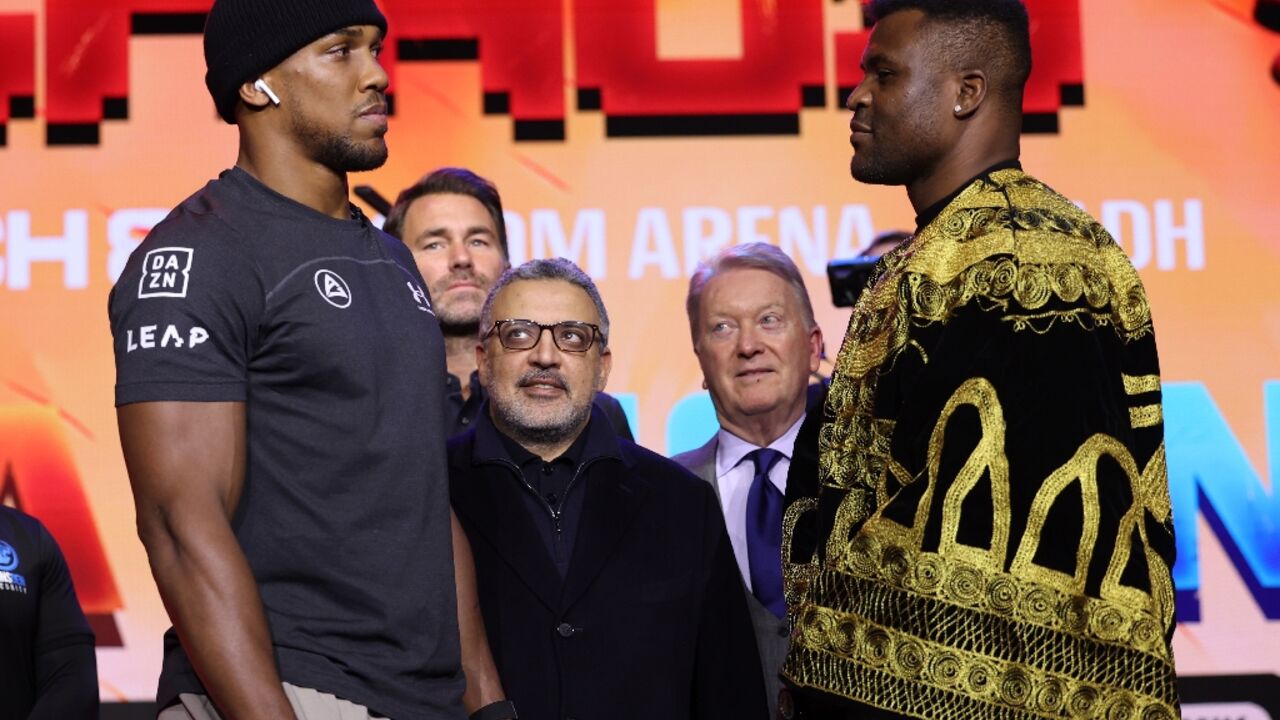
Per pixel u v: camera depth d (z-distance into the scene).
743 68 4.33
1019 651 1.67
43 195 4.20
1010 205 1.81
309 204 1.84
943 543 1.69
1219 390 4.24
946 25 1.91
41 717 3.06
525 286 2.59
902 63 1.92
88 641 3.20
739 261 3.09
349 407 1.76
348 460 1.76
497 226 3.45
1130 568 1.69
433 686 1.83
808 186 4.31
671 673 2.42
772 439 3.01
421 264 3.35
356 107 1.83
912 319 1.80
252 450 1.75
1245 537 4.18
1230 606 4.14
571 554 2.49
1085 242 1.79
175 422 1.66
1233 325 4.26
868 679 1.73
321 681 1.72
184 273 1.71
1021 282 1.74
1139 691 1.68
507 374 2.54
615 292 4.27
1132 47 4.33
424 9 4.31
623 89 4.32
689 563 2.50
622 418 3.44
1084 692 1.67
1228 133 4.31
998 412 1.70
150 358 1.67
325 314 1.76
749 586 2.81
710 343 3.02
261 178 1.83
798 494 2.07
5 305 4.16
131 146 4.23
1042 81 4.32
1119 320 1.83
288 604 1.74
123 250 4.21
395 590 1.78
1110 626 1.67
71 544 4.08
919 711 1.69
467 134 4.29
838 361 1.95
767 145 4.32
